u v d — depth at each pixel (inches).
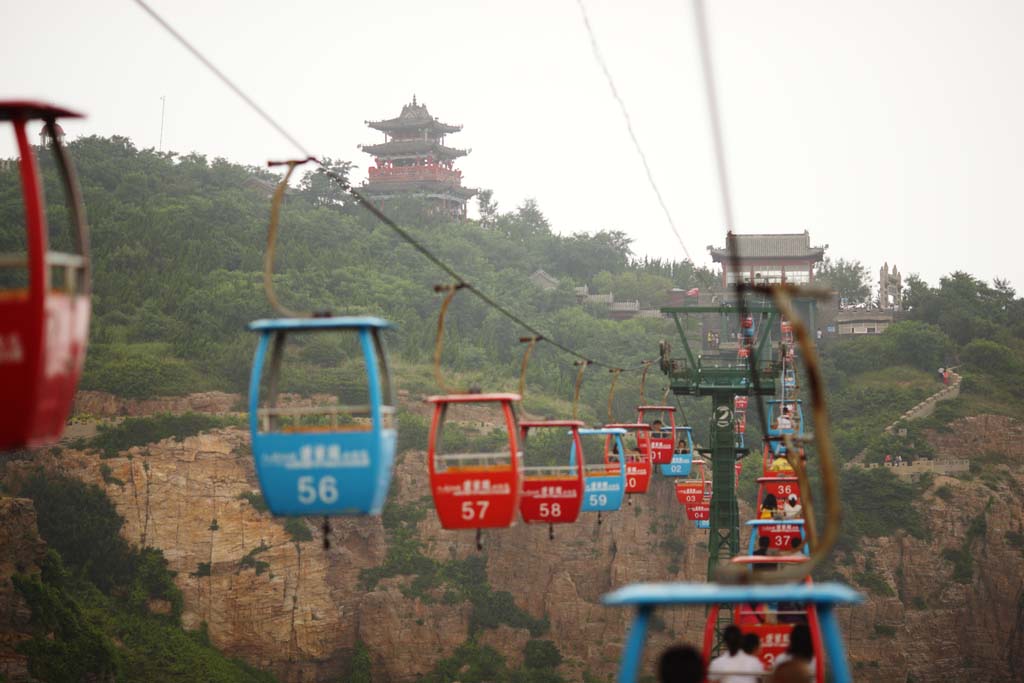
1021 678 4188.0
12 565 3115.2
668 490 4207.7
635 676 420.2
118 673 3095.5
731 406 2101.4
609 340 4955.7
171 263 4554.6
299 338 4192.9
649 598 411.5
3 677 2930.6
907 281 5841.5
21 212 4461.1
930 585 4160.9
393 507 3991.1
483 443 4065.0
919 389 4945.9
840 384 5068.9
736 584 457.1
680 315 5428.2
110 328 4148.6
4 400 470.9
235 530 3634.4
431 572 3937.0
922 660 4082.2
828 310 5575.8
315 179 5994.1
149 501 3567.9
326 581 3754.9
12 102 467.2
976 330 5462.6
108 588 3444.9
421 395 4237.2
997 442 4714.6
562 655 3956.7
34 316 471.2
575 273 6304.1
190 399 3880.4
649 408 2066.9
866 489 4249.5
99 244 4544.8
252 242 4869.6
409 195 6289.4
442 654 3843.5
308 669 3663.9
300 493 688.4
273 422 695.1
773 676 502.9
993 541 4286.4
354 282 4709.6
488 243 5807.1
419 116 6737.2
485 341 4736.7
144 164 5393.7
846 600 412.5
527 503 1147.3
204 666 3334.2
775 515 1349.7
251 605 3582.7
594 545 4153.5
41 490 3508.9
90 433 3683.6
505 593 3993.6
